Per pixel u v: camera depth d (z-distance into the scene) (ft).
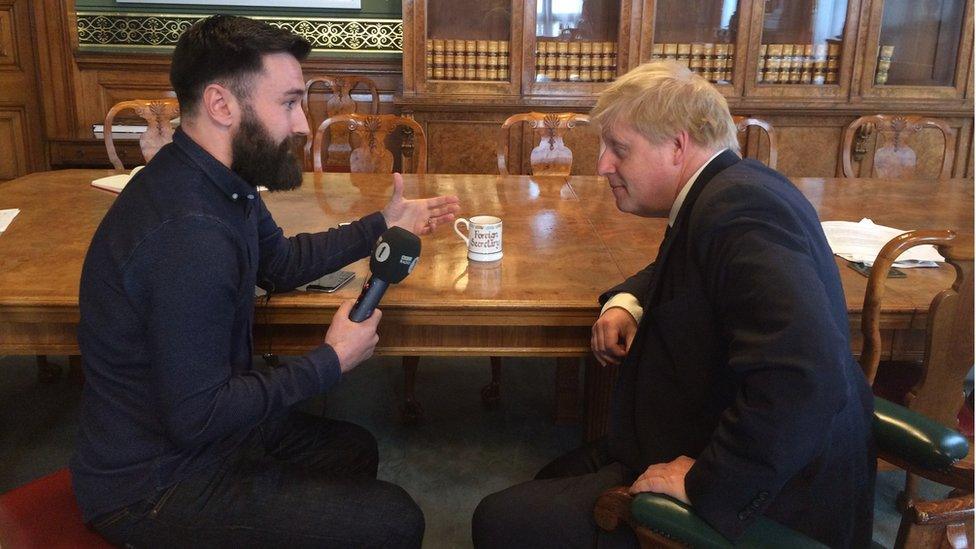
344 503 4.60
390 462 7.91
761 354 3.64
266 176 4.34
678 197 4.58
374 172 10.34
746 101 14.17
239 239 4.27
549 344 5.57
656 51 14.06
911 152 10.83
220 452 4.61
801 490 4.10
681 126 4.39
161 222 3.99
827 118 14.39
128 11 14.98
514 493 4.71
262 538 4.50
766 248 3.80
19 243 6.40
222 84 4.11
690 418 4.34
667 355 4.40
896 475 7.66
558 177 9.64
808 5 13.99
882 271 5.15
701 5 14.03
